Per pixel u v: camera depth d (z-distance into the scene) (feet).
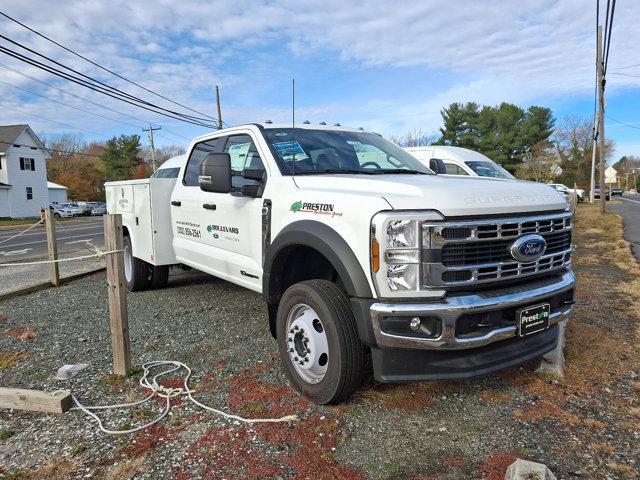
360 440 9.85
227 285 23.84
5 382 12.94
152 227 20.24
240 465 9.05
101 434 10.23
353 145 15.55
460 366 9.99
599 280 24.72
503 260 10.25
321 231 10.84
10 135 150.30
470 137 160.76
